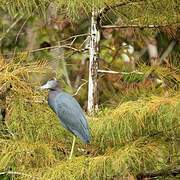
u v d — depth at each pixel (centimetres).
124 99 1112
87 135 964
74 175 894
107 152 933
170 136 966
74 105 990
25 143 950
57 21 1377
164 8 1110
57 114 996
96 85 1098
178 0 1102
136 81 1137
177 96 948
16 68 1012
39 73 1048
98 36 1098
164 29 1136
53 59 1358
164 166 993
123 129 930
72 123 982
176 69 1114
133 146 919
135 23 1132
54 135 1025
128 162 903
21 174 915
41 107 1022
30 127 1002
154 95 1008
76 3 988
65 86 1415
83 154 1009
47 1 1047
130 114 927
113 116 935
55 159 951
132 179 984
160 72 1098
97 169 902
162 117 916
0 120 1020
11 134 995
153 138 966
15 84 980
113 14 1154
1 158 932
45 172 910
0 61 1011
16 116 991
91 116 1051
